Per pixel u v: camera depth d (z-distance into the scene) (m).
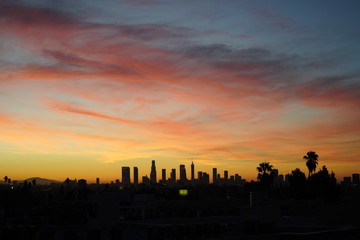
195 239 43.84
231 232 42.59
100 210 44.38
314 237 20.55
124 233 42.28
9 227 43.91
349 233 22.69
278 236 19.41
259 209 37.75
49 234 40.56
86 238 40.84
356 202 35.09
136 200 89.00
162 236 44.41
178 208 88.88
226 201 87.19
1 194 77.75
